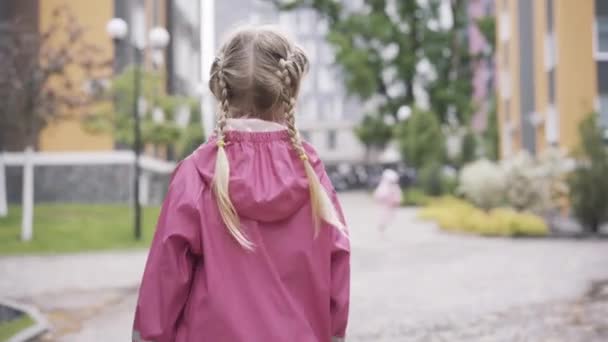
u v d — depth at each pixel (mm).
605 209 17719
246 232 1842
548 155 20219
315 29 67250
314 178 1895
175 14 27672
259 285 1829
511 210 19656
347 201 32125
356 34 39875
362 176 46250
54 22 16531
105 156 23281
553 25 23984
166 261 1806
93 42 22688
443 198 30438
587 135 18312
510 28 31203
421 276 10633
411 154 32594
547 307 7746
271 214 1854
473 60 41531
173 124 19438
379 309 7898
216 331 1784
